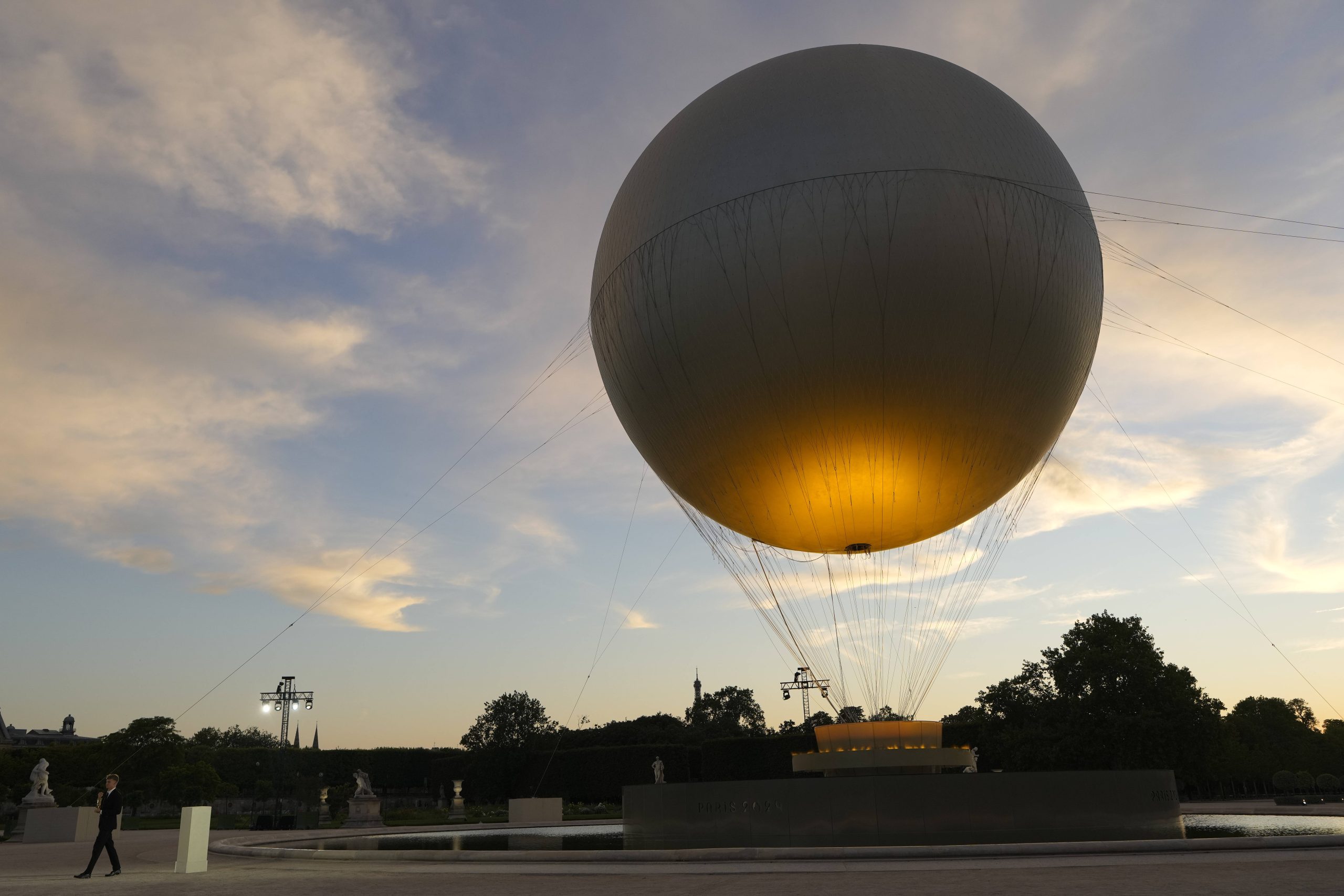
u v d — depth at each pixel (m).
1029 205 18.06
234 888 13.57
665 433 21.56
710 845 19.52
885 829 18.22
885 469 20.02
